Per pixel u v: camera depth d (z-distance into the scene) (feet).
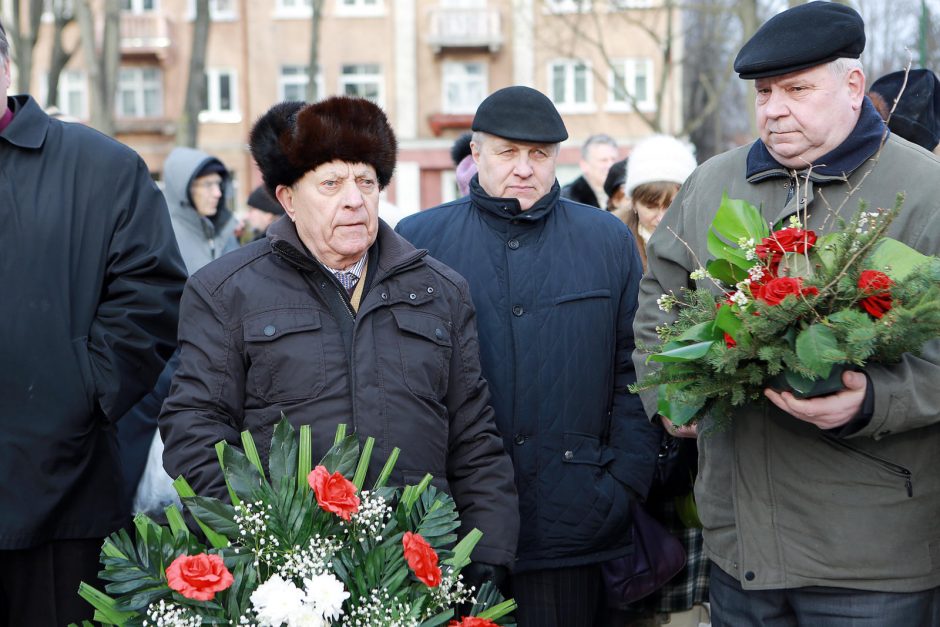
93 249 9.64
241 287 8.82
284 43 96.17
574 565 10.54
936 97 11.93
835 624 8.54
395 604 7.60
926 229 8.26
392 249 9.10
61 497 9.35
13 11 57.67
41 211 9.42
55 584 9.57
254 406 8.77
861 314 7.44
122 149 10.04
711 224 8.76
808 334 7.41
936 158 8.63
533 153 10.71
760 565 8.71
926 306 7.21
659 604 12.37
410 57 95.50
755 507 8.76
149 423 11.37
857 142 8.56
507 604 8.21
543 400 10.46
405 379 8.77
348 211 8.71
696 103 99.50
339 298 8.93
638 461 10.80
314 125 8.68
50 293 9.34
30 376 9.23
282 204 9.21
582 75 94.02
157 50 95.04
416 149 95.76
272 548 7.69
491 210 10.77
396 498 8.46
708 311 8.13
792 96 8.53
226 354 8.71
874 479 8.34
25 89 57.00
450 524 8.17
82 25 49.19
